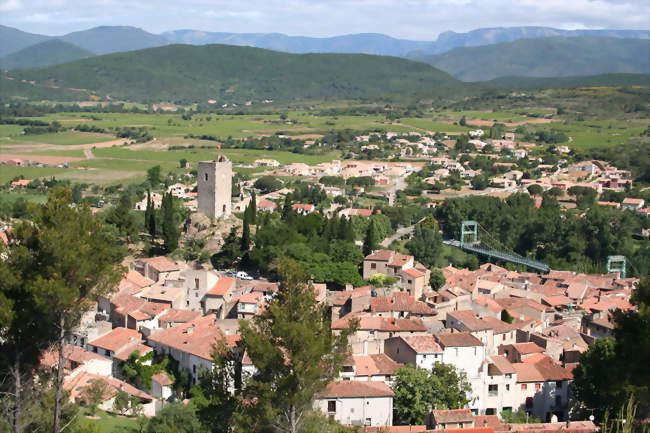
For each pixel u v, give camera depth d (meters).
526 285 199.50
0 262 73.69
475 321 140.88
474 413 122.38
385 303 153.38
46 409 76.50
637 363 72.75
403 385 115.19
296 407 75.56
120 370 132.88
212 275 171.50
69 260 72.44
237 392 80.62
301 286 82.31
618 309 79.75
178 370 132.88
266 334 78.44
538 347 136.50
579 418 117.75
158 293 166.50
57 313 73.88
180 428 101.69
